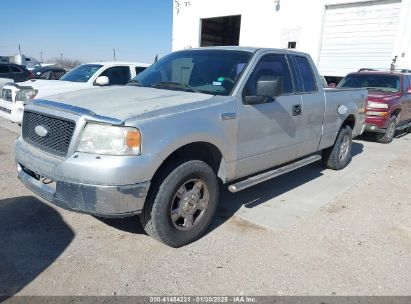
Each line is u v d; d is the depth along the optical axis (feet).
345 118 19.99
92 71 28.73
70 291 9.16
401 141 32.53
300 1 48.67
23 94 24.41
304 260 11.03
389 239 12.64
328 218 14.19
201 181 11.66
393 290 9.77
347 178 19.63
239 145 12.85
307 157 18.08
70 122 10.09
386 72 34.55
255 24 53.83
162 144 10.16
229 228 12.94
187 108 11.16
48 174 10.28
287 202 15.67
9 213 13.23
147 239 11.87
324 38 48.32
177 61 15.39
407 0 40.57
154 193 10.57
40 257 10.57
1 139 24.98
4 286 9.23
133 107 10.66
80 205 9.81
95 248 11.18
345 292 9.60
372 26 44.01
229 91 12.76
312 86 17.10
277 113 14.32
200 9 59.93
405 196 17.11
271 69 14.58
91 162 9.54
